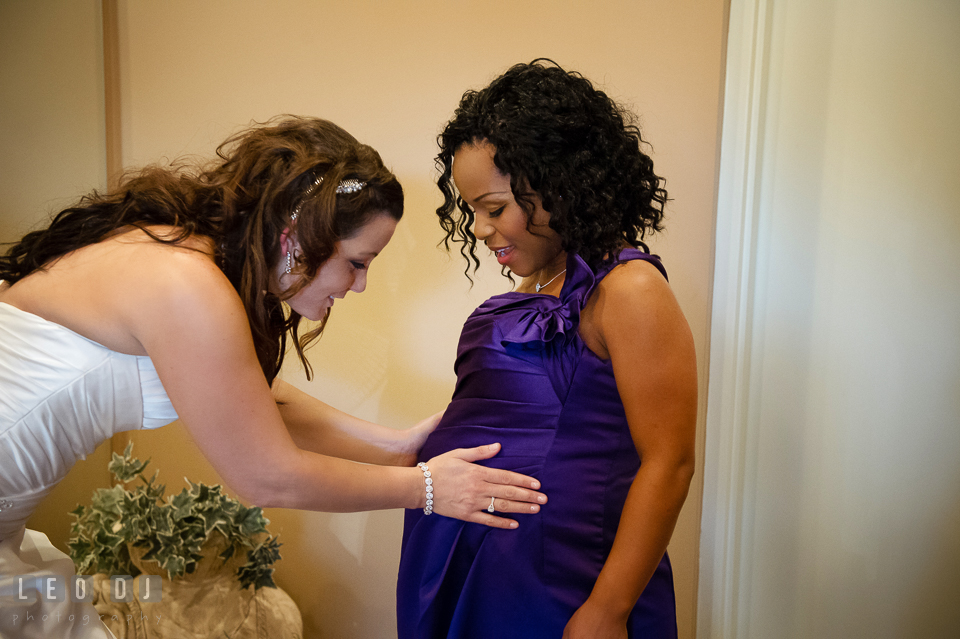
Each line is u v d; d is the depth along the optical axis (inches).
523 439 39.7
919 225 49.7
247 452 34.8
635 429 36.5
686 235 60.7
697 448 62.8
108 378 36.0
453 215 63.4
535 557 38.8
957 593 50.6
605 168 37.6
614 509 39.3
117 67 65.2
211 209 36.6
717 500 61.6
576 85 37.9
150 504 57.4
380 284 65.9
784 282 57.1
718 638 62.3
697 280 61.1
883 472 52.9
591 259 38.0
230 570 58.9
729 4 57.3
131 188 37.8
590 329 38.4
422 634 41.1
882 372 52.2
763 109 56.7
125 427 39.1
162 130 65.9
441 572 41.3
